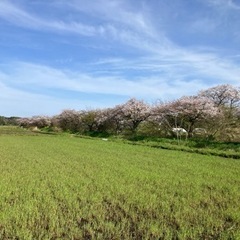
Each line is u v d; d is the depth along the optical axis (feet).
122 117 157.58
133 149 94.22
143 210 31.68
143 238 24.94
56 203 33.06
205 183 45.50
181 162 67.15
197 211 31.65
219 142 102.12
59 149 91.86
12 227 26.30
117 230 26.12
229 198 37.29
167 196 37.09
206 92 125.49
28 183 42.55
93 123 186.70
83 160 67.82
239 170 57.98
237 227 27.45
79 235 25.21
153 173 52.31
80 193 37.37
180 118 125.49
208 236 25.58
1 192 36.60
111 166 59.36
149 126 146.00
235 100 118.32
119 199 35.50
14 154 78.23
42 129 255.91
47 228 26.43
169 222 28.50
